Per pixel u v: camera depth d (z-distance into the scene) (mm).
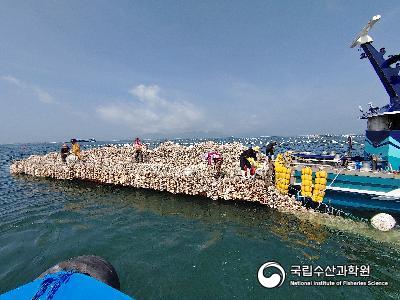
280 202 14664
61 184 21797
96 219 14039
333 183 13688
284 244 10867
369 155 16234
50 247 10828
